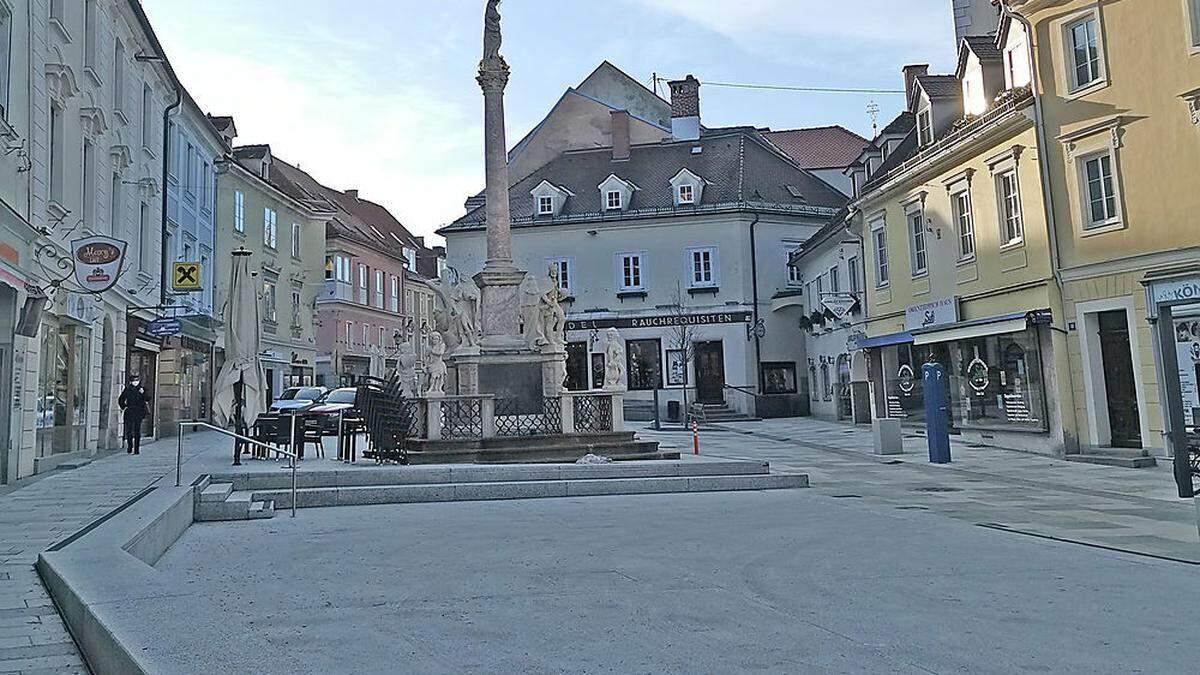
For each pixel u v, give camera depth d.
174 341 30.42
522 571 7.92
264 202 43.28
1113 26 18.91
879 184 28.48
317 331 57.31
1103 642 5.51
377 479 13.92
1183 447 13.13
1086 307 19.52
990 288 22.73
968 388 24.25
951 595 6.90
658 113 52.22
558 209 46.47
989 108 22.80
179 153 31.81
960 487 15.26
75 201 19.38
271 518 11.98
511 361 17.47
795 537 9.86
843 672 4.90
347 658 5.05
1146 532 10.16
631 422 40.72
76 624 5.69
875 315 29.75
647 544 9.41
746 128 50.69
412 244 74.38
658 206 45.84
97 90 21.25
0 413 14.81
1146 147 18.28
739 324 44.03
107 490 13.16
